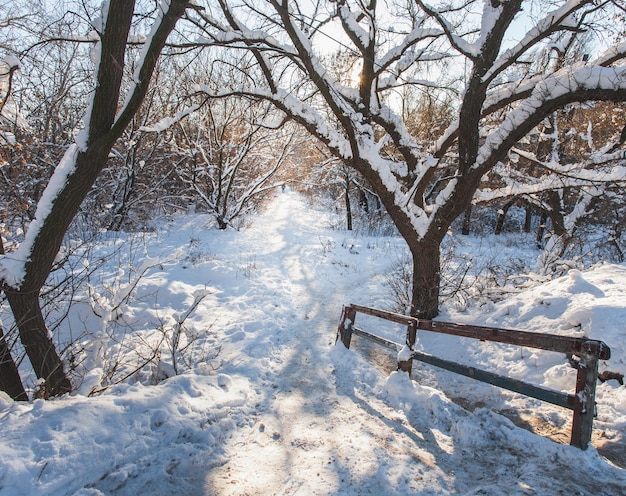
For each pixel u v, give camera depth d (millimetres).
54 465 2605
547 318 5215
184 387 3928
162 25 3795
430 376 5004
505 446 3188
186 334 6070
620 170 5641
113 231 13203
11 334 4000
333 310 8047
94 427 3006
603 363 4078
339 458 3090
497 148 5793
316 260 12430
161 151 16141
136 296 7379
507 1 5133
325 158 20281
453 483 2750
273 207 28156
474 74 5594
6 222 6957
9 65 3936
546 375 4258
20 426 2865
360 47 6504
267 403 4145
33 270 3768
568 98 5008
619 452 3039
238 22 6070
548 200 9656
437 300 7043
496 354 5066
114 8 3480
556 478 2668
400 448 3227
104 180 14508
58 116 10594
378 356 5648
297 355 5570
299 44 5750
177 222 17234
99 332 4820
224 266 9844
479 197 7215
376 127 18531
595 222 12391
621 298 4859
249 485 2814
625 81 4535
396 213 6742
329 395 4355
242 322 6711
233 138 15461
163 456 2986
